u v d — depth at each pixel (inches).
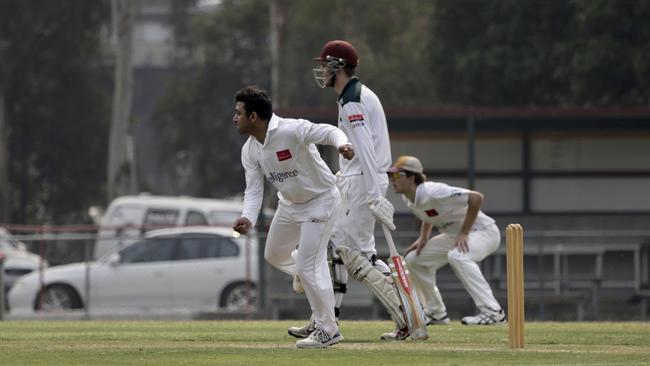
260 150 1239.5
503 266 3041.3
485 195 3235.7
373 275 1370.6
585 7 4495.6
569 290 3031.5
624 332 1560.0
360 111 1357.0
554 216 3198.8
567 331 1588.3
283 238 1283.2
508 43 4916.3
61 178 7224.4
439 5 5147.6
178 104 7455.7
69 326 1769.2
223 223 4089.6
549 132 3216.0
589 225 3189.0
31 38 6840.6
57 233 3779.5
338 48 1369.3
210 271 3107.8
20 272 3754.9
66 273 3075.8
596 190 3221.0
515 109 3120.1
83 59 7032.5
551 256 3065.9
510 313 1262.3
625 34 4471.0
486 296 1829.5
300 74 6190.9
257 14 7322.8
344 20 6190.9
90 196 7298.2
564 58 4608.8
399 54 6112.2
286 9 6259.8
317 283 1244.5
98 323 1899.6
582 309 2883.9
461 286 2992.1
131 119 6446.9
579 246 3046.3
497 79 4960.6
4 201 6628.9
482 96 5088.6
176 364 1097.4
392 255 1359.5
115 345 1323.8
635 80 4530.0
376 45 6195.9
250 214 1250.6
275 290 2955.2
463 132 3206.2
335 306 1413.6
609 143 3218.5
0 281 2618.1
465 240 1803.6
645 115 3120.1
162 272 3095.5
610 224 3184.1
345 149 1175.6
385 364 1101.7
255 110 1218.0
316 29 6171.3
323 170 1240.2
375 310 2940.5
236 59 7406.5
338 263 1407.5
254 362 1113.4
